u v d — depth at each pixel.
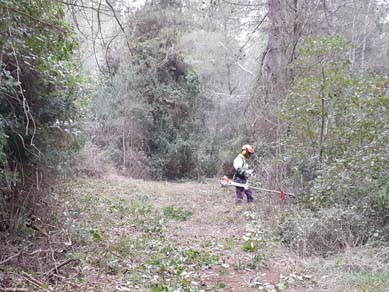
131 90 19.23
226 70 23.20
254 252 6.84
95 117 18.62
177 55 20.25
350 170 7.24
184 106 20.16
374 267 5.50
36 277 5.10
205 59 21.88
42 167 7.39
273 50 12.98
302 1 12.41
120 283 5.21
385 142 6.74
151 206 10.59
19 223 6.14
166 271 5.76
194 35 20.25
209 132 20.22
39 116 7.32
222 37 21.48
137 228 8.32
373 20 19.17
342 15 14.87
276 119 11.88
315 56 9.59
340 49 9.20
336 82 8.77
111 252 6.22
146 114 19.33
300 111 9.23
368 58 19.22
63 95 7.91
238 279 5.62
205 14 14.40
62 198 8.56
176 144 19.50
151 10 19.28
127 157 18.72
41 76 6.78
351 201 7.12
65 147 8.48
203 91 21.56
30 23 5.27
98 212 8.95
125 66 18.91
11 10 4.74
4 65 5.42
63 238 6.46
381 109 7.34
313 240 6.68
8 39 5.02
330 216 6.82
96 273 5.48
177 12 19.66
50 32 5.62
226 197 12.53
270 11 12.71
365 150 7.10
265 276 5.73
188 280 5.32
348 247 6.19
